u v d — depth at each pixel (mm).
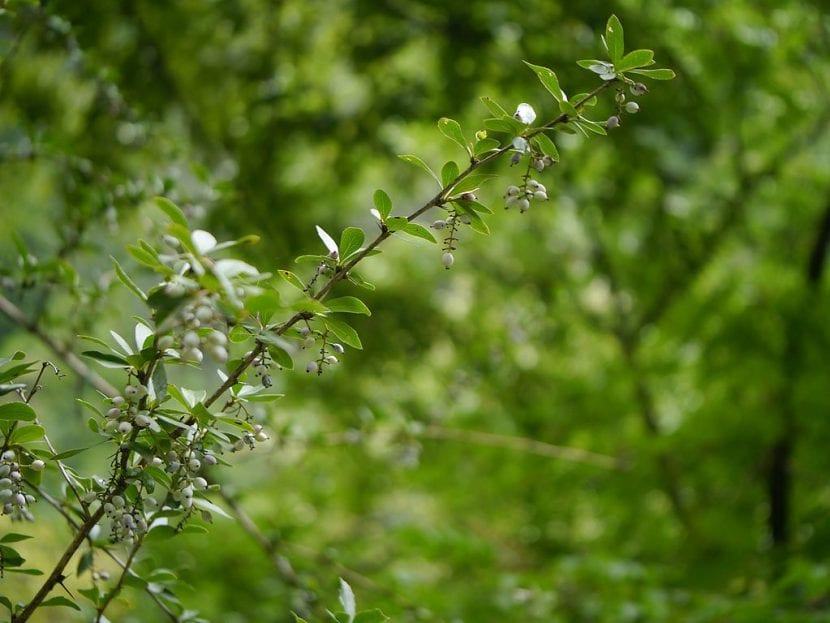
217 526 3789
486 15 3752
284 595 3482
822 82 4793
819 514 4371
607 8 3738
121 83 3324
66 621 3189
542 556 5422
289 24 4121
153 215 2588
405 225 1757
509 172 3967
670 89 3881
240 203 3422
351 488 5367
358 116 4031
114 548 1942
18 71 3273
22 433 1769
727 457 4832
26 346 4605
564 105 1760
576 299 5824
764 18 4211
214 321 1681
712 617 2973
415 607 2592
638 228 5254
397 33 3934
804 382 4664
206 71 4125
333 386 4516
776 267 5223
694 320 5023
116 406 1746
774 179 5379
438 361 5320
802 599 2994
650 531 5043
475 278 5875
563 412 5285
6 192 3510
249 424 1751
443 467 4742
